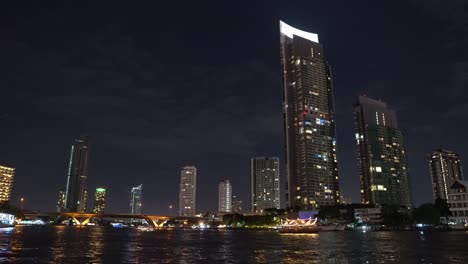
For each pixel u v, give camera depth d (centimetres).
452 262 7750
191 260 8450
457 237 17812
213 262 8044
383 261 8038
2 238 14812
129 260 8325
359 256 9094
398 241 15162
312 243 14562
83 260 8144
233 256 9325
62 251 10100
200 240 17700
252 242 15725
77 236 19500
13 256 8588
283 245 13450
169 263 7850
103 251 10475
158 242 15600
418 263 7631
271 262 8019
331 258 8719
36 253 9344
